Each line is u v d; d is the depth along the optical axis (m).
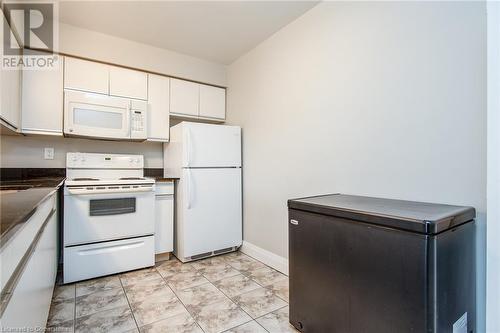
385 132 1.73
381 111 1.75
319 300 1.44
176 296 2.04
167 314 1.79
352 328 1.27
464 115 1.38
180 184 2.82
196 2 2.17
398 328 1.10
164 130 3.02
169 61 3.03
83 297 2.02
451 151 1.43
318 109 2.20
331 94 2.09
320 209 1.42
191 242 2.77
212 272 2.51
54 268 2.05
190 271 2.54
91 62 2.62
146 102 2.89
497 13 0.80
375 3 1.78
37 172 2.62
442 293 1.06
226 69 3.47
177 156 2.89
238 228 3.08
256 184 2.91
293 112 2.44
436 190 1.48
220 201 2.95
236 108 3.28
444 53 1.45
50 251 1.72
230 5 2.22
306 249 1.52
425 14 1.53
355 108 1.91
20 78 2.26
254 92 2.95
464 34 1.38
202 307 1.88
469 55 1.36
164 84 3.03
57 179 2.36
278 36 2.62
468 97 1.36
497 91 0.81
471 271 1.27
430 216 1.11
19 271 0.90
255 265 2.69
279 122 2.60
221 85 3.43
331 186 2.09
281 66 2.58
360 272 1.24
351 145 1.94
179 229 2.84
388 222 1.14
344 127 1.98
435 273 1.02
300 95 2.37
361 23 1.87
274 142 2.66
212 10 2.28
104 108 2.62
